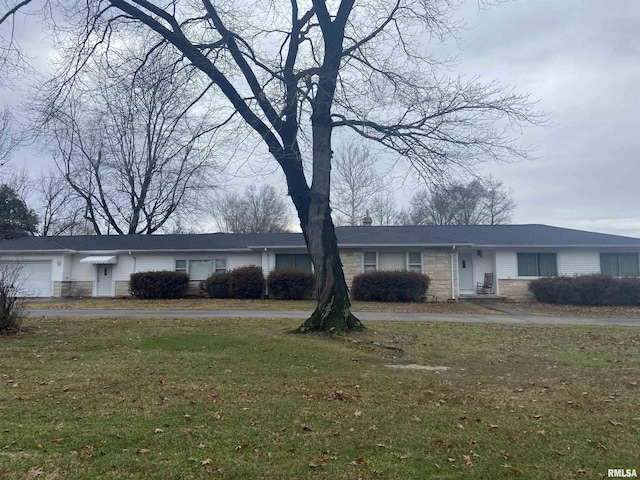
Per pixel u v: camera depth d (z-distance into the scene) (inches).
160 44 469.4
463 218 1781.5
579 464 166.2
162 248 1064.2
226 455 169.2
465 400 244.2
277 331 476.4
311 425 201.9
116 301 946.7
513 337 473.1
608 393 262.8
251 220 2081.7
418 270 973.8
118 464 159.5
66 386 260.1
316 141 481.4
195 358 342.3
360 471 157.8
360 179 1544.0
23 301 536.1
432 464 164.4
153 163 1270.9
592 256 985.5
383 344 412.8
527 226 1145.4
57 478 148.6
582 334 493.0
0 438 180.4
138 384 266.2
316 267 472.7
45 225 1596.9
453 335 481.4
